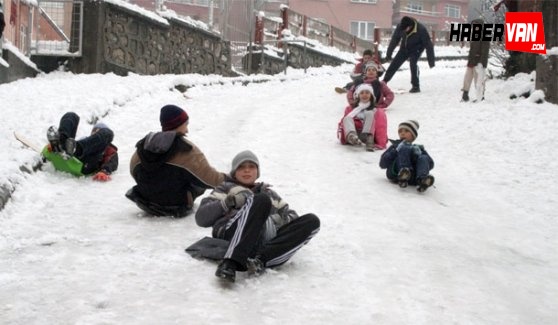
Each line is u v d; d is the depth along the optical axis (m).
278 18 27.05
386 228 5.81
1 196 5.48
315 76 20.31
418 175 7.14
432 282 4.55
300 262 4.71
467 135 10.25
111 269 4.38
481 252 5.41
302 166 8.01
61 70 15.87
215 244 4.62
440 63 29.36
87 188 6.56
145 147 5.52
